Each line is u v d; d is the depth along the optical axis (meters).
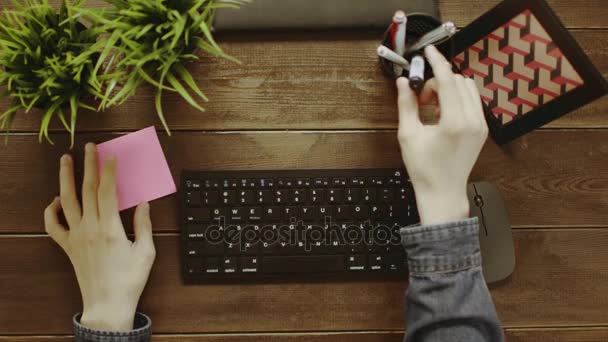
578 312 0.83
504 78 0.77
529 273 0.83
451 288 0.59
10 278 0.81
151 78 0.70
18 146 0.81
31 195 0.81
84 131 0.81
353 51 0.82
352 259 0.79
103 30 0.65
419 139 0.63
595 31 0.82
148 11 0.63
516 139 0.83
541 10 0.72
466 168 0.62
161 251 0.81
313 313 0.82
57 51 0.68
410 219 0.80
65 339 0.82
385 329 0.82
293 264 0.79
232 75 0.81
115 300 0.76
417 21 0.74
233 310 0.82
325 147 0.82
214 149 0.82
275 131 0.82
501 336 0.61
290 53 0.81
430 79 0.69
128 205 0.79
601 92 0.72
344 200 0.79
